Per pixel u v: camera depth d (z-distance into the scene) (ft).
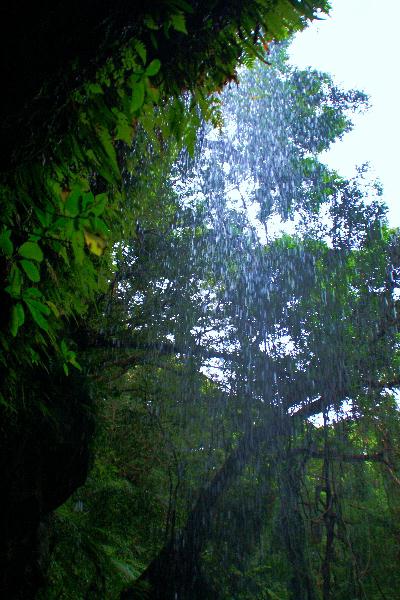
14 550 12.22
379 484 45.57
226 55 7.05
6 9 4.81
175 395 43.39
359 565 41.34
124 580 28.45
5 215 5.41
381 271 46.19
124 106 5.63
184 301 41.81
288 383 42.55
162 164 15.46
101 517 36.99
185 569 36.76
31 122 5.19
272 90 51.67
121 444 41.19
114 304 37.55
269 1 6.82
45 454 13.12
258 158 52.85
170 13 5.53
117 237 10.61
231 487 42.37
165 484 43.75
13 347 7.36
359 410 41.73
